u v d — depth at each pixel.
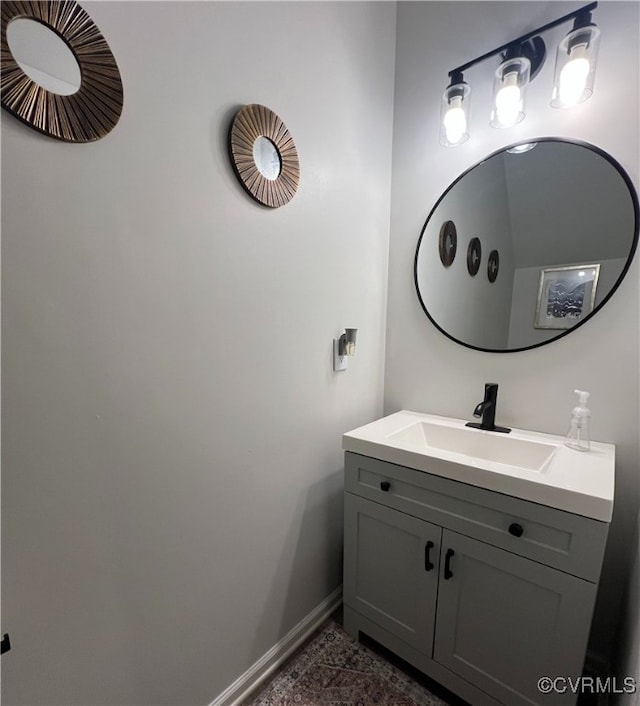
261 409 1.06
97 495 0.73
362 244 1.41
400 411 1.58
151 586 0.84
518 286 1.26
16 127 0.58
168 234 0.79
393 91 1.51
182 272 0.83
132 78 0.71
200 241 0.86
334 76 1.20
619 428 1.10
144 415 0.79
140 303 0.76
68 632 0.71
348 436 1.19
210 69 0.84
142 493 0.80
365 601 1.23
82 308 0.68
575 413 1.08
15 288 0.59
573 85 0.99
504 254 1.28
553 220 1.18
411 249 1.51
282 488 1.17
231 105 0.89
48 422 0.65
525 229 1.24
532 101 1.19
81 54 0.63
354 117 1.31
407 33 1.46
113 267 0.71
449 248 1.41
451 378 1.44
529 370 1.26
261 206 0.99
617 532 1.10
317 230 1.19
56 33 0.60
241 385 1.00
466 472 0.93
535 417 1.25
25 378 0.62
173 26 0.77
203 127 0.84
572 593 0.81
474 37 1.28
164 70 0.76
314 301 1.21
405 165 1.50
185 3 0.78
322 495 1.34
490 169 1.29
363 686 1.13
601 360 1.12
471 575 0.97
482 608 0.97
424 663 1.10
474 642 0.99
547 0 1.13
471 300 1.37
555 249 1.18
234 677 1.08
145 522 0.82
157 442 0.82
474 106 1.31
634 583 0.92
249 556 1.08
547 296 1.21
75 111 0.63
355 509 1.21
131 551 0.80
